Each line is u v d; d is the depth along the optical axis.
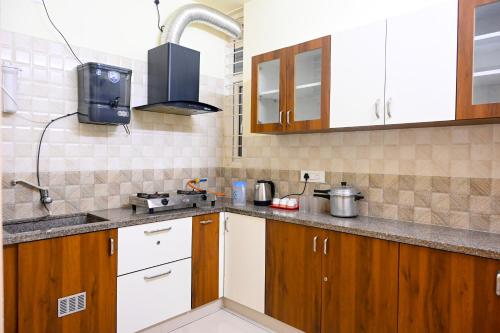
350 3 2.43
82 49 2.36
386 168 2.25
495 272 1.46
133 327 2.12
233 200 2.88
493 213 1.85
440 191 2.03
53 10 2.21
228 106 3.35
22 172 2.09
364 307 1.87
